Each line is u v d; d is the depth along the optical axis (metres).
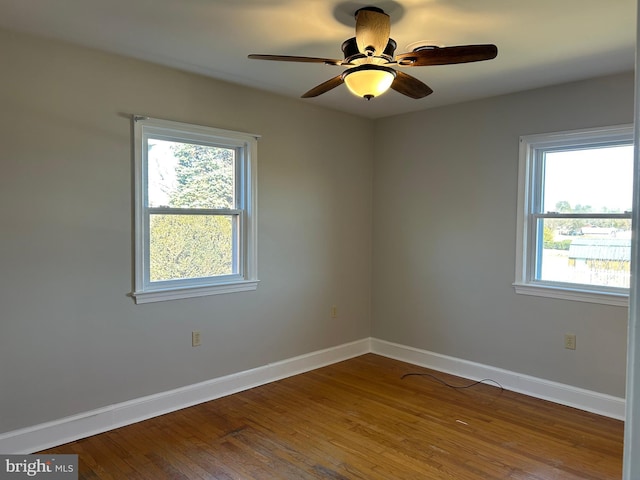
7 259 2.58
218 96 3.45
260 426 3.06
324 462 2.62
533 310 3.64
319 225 4.25
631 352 0.51
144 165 3.15
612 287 3.30
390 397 3.58
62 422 2.80
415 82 2.44
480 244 3.93
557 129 3.46
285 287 4.00
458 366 4.10
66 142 2.76
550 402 3.51
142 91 3.05
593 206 3.39
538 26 2.42
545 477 2.48
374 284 4.72
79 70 2.79
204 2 2.20
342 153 4.42
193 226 3.42
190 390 3.39
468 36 2.54
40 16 2.36
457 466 2.59
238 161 3.68
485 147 3.87
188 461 2.62
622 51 2.77
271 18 2.37
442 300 4.20
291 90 3.70
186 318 3.37
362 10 1.95
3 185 2.55
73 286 2.82
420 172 4.32
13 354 2.62
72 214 2.80
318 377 4.03
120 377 3.05
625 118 3.16
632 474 0.51
